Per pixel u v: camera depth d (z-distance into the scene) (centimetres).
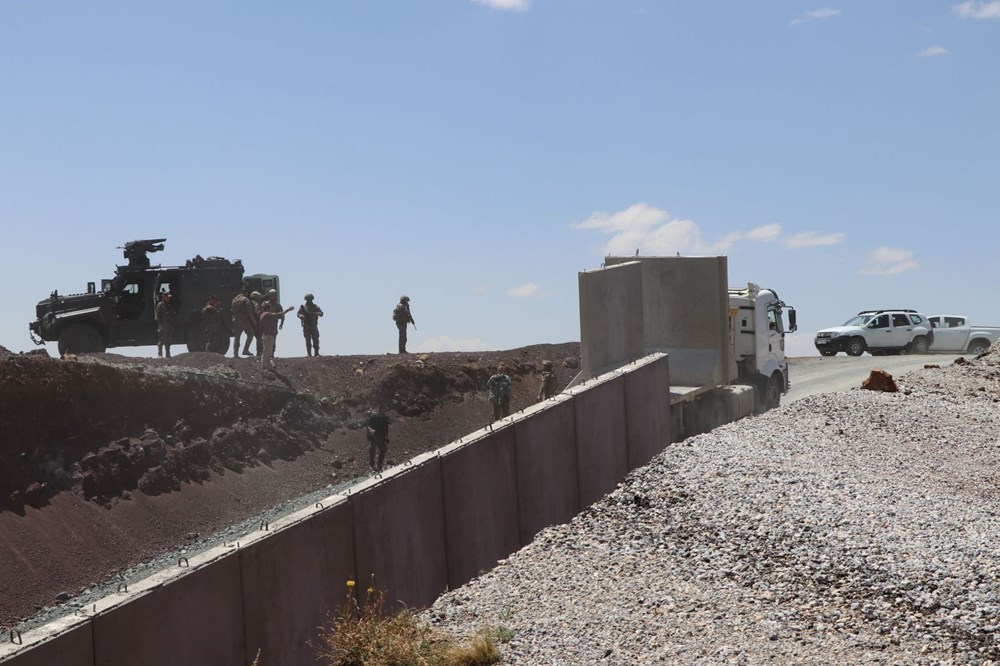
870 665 759
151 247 3381
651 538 1102
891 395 1998
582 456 1570
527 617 903
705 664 771
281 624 1015
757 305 2428
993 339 4091
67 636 788
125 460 2231
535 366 3334
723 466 1306
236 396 2642
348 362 3133
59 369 2267
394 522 1182
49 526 1978
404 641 853
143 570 1953
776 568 981
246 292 3494
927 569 920
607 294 2009
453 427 2950
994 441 1659
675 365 2194
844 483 1245
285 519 1061
